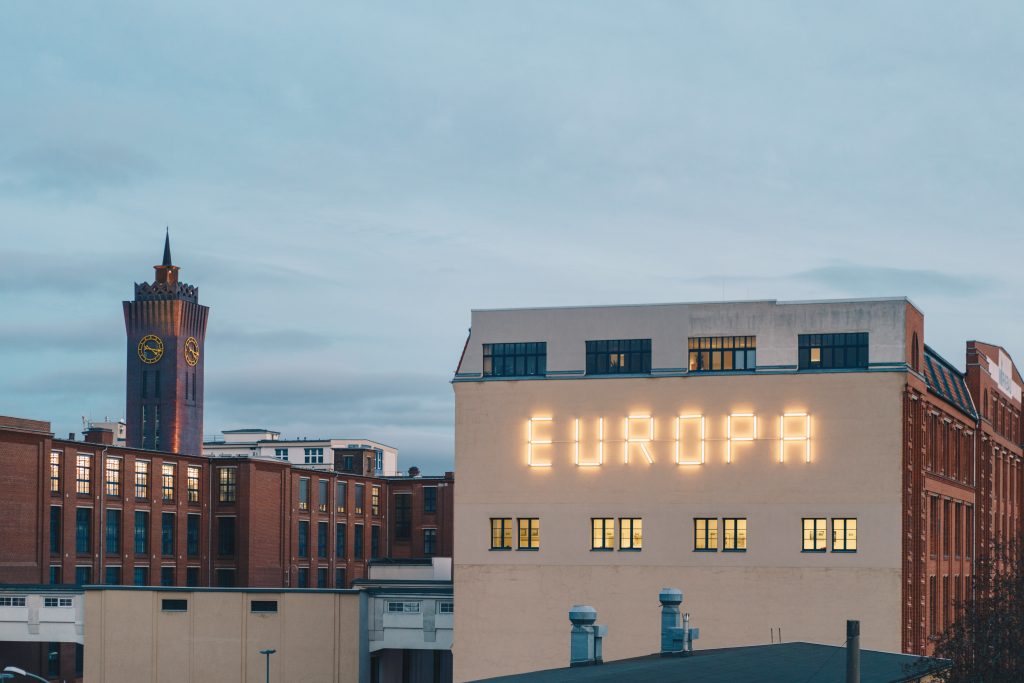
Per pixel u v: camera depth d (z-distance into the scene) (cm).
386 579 9900
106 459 12294
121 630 9131
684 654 5759
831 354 7644
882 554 7425
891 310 7550
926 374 8419
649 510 7781
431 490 16038
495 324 8119
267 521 13825
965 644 5806
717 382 7750
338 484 15262
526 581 7919
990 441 10569
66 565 11631
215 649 9088
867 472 7481
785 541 7562
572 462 7925
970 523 9750
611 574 7794
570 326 8012
